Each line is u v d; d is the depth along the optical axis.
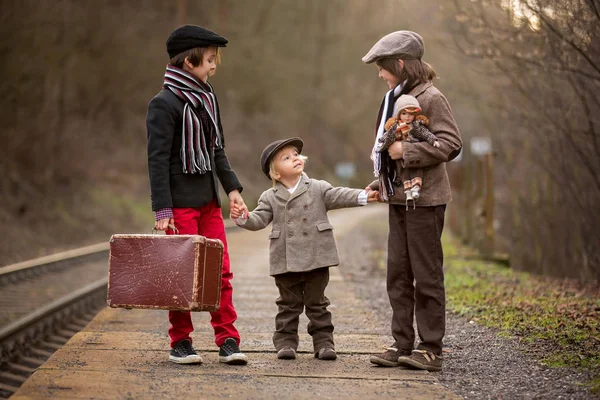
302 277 6.32
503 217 17.81
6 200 22.62
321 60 55.91
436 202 5.73
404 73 5.76
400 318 5.99
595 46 8.73
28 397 4.96
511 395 5.09
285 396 5.04
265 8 46.06
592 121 9.69
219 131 6.11
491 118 17.50
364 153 75.81
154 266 5.43
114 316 8.75
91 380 5.43
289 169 6.27
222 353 6.08
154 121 5.77
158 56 35.53
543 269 13.55
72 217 24.80
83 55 29.45
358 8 51.69
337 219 36.62
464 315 8.62
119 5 32.31
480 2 10.73
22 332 9.86
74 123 29.25
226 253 6.18
